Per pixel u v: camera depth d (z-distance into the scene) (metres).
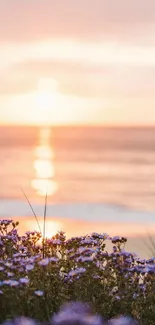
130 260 5.48
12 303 4.71
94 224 26.92
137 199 38.94
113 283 5.34
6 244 5.74
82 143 145.62
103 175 58.84
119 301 5.20
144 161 77.88
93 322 3.91
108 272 5.41
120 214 30.95
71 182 51.47
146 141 157.50
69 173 60.97
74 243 5.83
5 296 4.70
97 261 5.53
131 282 5.43
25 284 4.77
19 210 30.55
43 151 104.31
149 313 5.25
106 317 5.09
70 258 5.52
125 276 5.36
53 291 5.13
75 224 26.53
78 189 45.28
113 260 5.44
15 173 59.91
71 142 153.50
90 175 58.69
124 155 91.38
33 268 5.13
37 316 4.79
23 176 56.59
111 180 53.56
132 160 80.06
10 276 4.98
